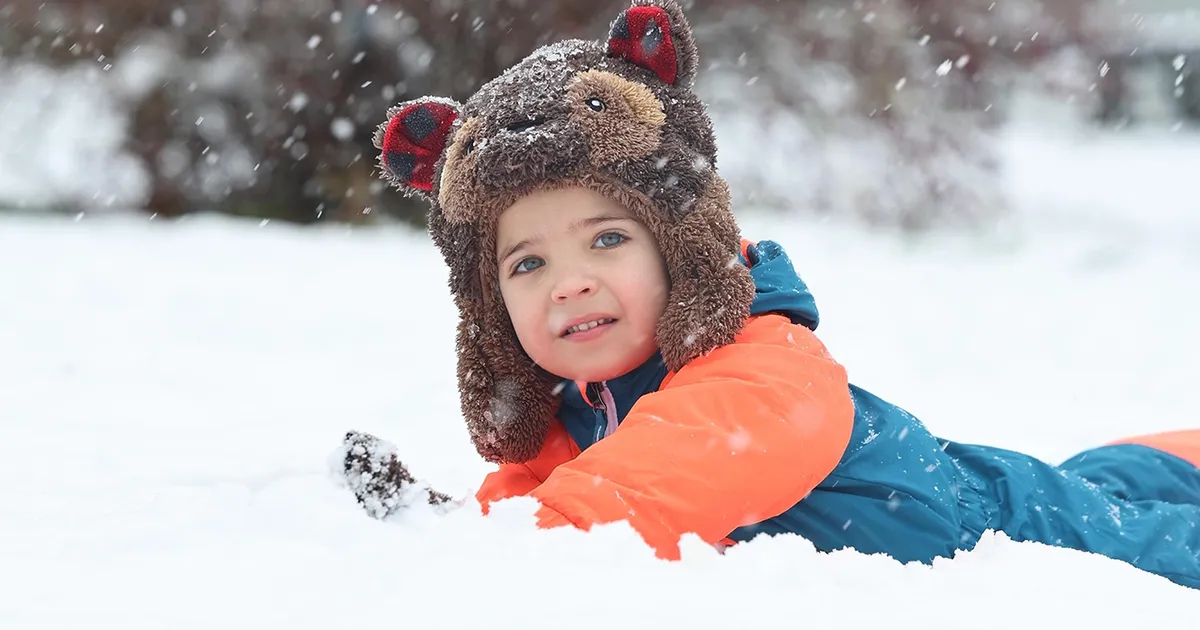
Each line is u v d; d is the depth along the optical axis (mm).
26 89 13023
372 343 5945
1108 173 18094
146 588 1489
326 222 12289
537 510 1917
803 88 13656
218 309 6652
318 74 12289
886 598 1686
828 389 2209
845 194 13500
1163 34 23906
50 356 5191
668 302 2316
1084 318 7348
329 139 12352
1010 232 12625
